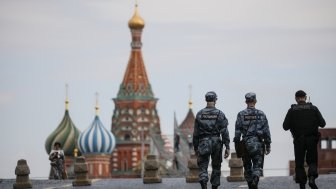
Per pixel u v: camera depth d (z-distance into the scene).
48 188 61.59
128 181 65.06
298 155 49.00
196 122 49.62
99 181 65.44
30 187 62.47
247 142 49.12
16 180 62.56
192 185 60.34
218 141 49.28
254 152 49.09
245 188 56.38
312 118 48.88
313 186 48.66
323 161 159.25
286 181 58.97
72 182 63.31
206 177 49.28
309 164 49.12
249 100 49.72
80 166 62.22
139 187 59.84
